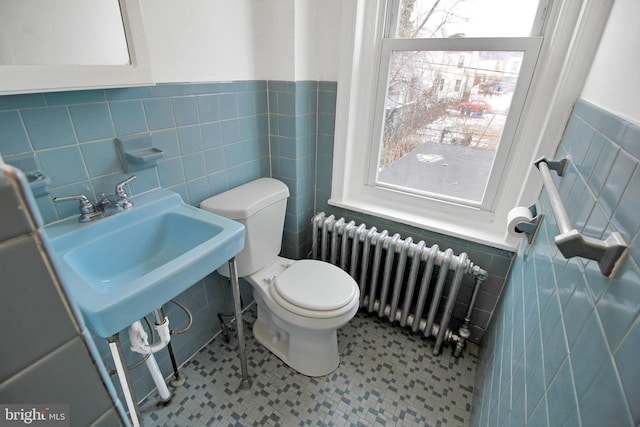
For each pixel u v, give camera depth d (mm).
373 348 1605
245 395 1359
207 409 1304
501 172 1408
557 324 594
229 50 1281
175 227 1131
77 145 917
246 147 1508
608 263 419
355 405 1329
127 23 839
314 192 1840
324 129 1669
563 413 455
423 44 1376
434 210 1628
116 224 990
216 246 900
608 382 356
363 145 1702
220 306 1619
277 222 1508
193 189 1312
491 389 1030
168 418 1265
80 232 903
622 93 608
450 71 1370
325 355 1423
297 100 1479
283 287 1330
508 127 1327
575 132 923
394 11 1407
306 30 1402
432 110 1476
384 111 1598
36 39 726
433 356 1568
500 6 1207
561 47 1106
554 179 1006
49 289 266
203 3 1137
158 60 1052
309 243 1919
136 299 710
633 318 338
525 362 734
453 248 1507
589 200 608
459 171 1521
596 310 440
